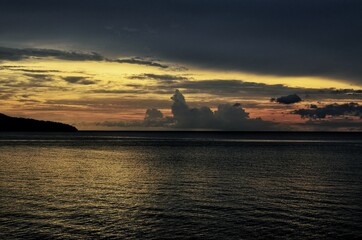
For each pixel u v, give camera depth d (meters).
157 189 44.53
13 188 43.91
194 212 33.28
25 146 134.75
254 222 30.22
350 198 39.25
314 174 58.28
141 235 27.14
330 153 106.56
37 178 52.41
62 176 54.97
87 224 29.53
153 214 32.53
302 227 28.95
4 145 140.00
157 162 78.06
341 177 54.91
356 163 76.62
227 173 59.28
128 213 32.88
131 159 85.06
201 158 88.06
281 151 115.06
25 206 34.72
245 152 109.94
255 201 37.69
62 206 35.09
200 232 27.78
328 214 32.56
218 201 37.66
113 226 29.11
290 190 43.81
